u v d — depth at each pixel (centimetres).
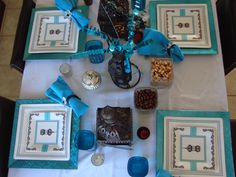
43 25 123
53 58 117
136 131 107
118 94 112
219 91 110
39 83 117
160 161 102
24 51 121
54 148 106
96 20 123
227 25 123
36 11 126
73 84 115
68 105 108
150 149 104
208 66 113
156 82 107
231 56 121
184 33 117
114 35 112
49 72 118
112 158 104
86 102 112
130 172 100
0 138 111
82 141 106
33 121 111
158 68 106
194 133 104
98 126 99
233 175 99
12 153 107
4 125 113
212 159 101
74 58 117
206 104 109
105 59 117
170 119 106
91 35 120
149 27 119
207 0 122
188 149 103
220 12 130
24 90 116
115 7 110
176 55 111
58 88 107
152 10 121
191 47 114
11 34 204
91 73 109
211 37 115
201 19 119
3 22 207
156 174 99
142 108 104
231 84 179
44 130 109
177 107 109
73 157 104
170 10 121
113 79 111
